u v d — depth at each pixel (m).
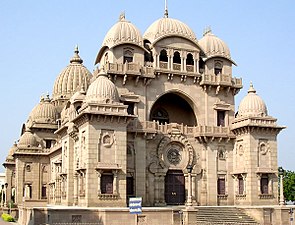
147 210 51.22
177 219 52.38
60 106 101.38
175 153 65.06
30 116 99.19
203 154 65.88
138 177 60.94
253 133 63.62
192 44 67.38
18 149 88.50
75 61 107.62
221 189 65.81
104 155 55.12
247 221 57.69
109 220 49.69
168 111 71.19
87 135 54.88
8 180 103.50
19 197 87.44
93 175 54.22
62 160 70.56
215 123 67.50
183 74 66.06
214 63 68.69
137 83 63.06
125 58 63.34
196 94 67.38
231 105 68.75
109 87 57.94
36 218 51.25
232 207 61.00
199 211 58.34
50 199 84.25
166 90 65.44
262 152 63.81
